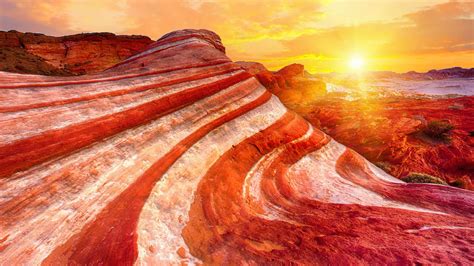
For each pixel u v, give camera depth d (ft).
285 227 22.26
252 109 41.16
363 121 116.67
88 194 18.03
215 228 20.77
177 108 31.55
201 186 24.81
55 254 14.08
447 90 355.56
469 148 92.43
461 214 28.84
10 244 13.39
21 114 19.88
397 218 24.90
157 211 19.58
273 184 31.17
